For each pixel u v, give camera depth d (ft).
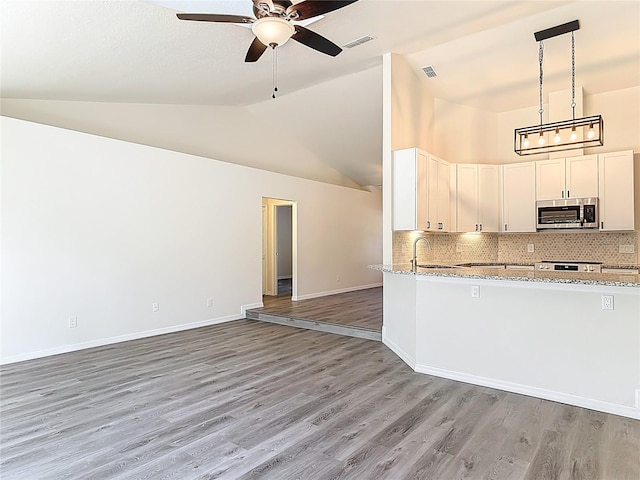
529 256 20.34
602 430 8.47
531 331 10.39
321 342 16.22
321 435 8.32
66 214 14.67
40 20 9.12
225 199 20.47
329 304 23.41
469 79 17.22
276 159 25.07
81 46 10.87
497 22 12.61
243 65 14.80
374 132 23.52
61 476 6.89
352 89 19.36
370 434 8.35
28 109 15.39
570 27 12.81
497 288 10.90
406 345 13.43
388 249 15.78
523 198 19.24
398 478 6.79
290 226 39.52
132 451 7.73
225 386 11.25
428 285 12.18
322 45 10.30
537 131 12.80
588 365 9.62
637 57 14.82
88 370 12.66
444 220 17.78
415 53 15.26
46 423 8.96
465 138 20.06
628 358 9.14
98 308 15.55
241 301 21.26
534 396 10.30
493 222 19.66
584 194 17.75
